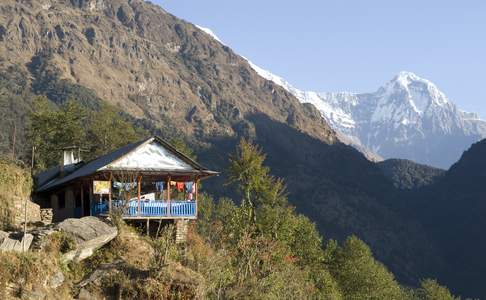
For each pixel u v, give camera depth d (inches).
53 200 2379.4
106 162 2001.7
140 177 1967.3
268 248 1878.7
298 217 3164.4
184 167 2023.9
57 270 1266.0
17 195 1748.3
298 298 1851.6
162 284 1321.4
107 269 1338.6
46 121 3260.3
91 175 1961.1
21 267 1190.3
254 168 3093.0
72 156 2561.5
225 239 2014.0
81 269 1422.2
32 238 1381.6
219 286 1525.6
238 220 2338.8
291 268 2023.9
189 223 2023.9
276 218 2615.7
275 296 1664.6
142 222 1953.7
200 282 1352.1
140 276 1332.4
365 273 3309.5
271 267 1786.4
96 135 3398.1
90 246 1476.4
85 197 2108.8
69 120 3302.2
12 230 1592.0
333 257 3415.4
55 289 1232.2
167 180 2018.9
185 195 2166.6
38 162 3152.1
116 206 1815.9
